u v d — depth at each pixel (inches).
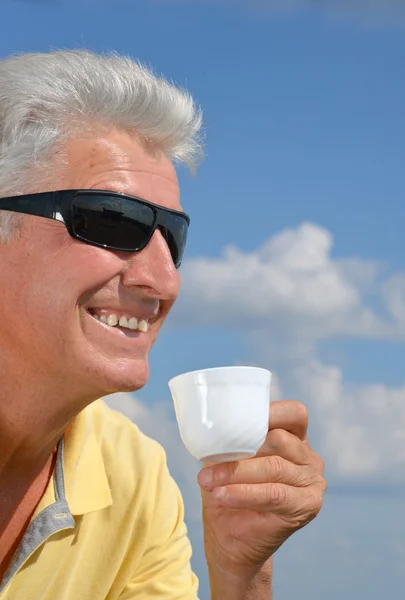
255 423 41.5
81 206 43.0
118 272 43.1
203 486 43.4
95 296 43.1
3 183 43.4
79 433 46.7
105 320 43.4
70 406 44.1
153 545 49.6
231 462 43.4
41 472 45.8
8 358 43.5
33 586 45.6
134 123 44.4
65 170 43.4
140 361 43.6
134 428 50.5
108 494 47.3
